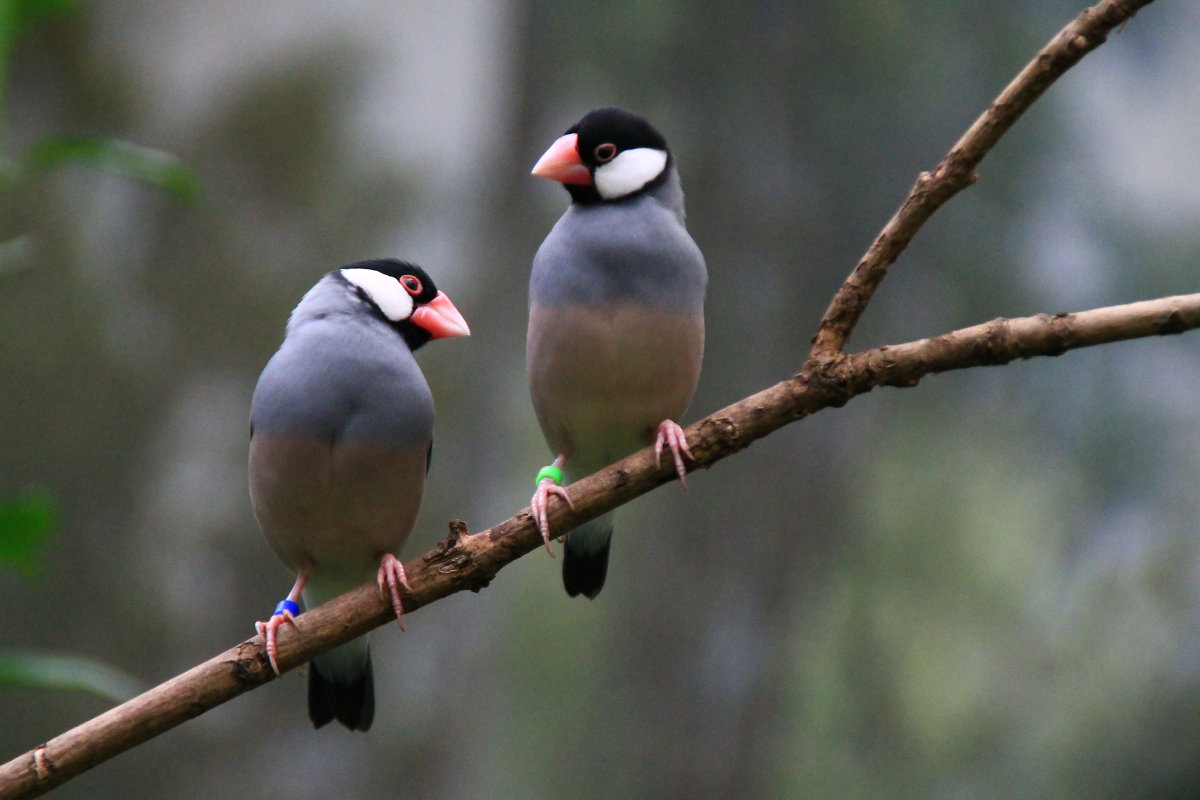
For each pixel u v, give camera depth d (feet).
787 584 57.72
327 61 44.14
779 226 53.06
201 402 41.32
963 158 12.83
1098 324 12.50
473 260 47.96
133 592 40.06
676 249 16.92
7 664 13.05
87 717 38.06
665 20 50.44
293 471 15.83
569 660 57.82
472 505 47.44
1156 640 48.67
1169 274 49.98
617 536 59.21
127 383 40.63
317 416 15.67
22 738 37.35
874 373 12.92
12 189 39.63
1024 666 52.60
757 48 50.80
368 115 44.93
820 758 56.70
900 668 56.13
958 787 51.03
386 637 45.27
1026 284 50.49
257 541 41.32
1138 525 52.65
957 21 49.37
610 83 52.11
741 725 57.06
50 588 39.37
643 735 57.00
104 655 39.65
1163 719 26.53
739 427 13.17
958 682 55.06
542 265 17.16
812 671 58.65
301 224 43.16
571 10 50.08
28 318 39.91
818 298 54.03
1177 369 52.29
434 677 45.80
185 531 40.78
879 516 58.59
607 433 17.53
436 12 46.47
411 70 45.96
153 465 40.70
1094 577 52.60
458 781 46.47
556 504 13.28
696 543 57.57
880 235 13.10
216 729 41.75
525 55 50.31
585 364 16.92
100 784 40.45
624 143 17.19
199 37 42.91
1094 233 50.72
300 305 16.61
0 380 39.47
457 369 47.60
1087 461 52.60
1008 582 56.18
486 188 48.93
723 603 57.31
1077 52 12.48
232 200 42.45
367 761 43.88
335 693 16.49
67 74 41.65
